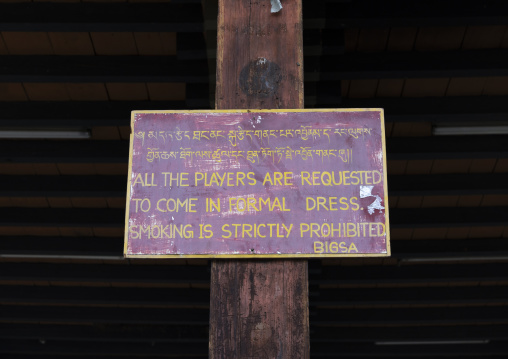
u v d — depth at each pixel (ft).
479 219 37.91
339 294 47.19
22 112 29.96
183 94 29.84
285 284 13.04
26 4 25.11
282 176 13.56
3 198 38.04
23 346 54.70
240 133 13.88
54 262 44.47
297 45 14.57
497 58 26.99
